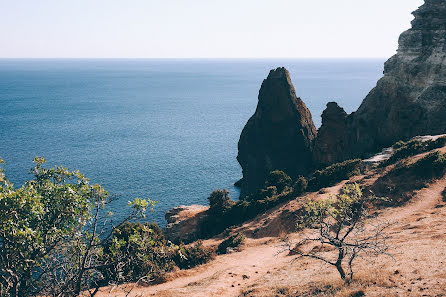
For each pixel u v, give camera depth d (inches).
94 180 4308.6
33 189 582.6
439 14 3110.2
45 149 5885.8
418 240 1056.2
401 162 1927.9
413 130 3149.6
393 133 3248.0
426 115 3085.6
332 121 3678.6
